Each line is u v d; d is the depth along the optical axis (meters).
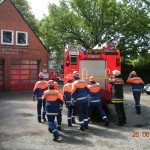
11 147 7.65
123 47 35.59
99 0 34.06
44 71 28.86
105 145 7.76
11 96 21.41
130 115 12.39
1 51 26.30
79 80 9.73
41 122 10.98
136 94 12.77
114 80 10.53
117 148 7.47
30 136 8.83
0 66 26.48
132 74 12.95
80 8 35.56
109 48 12.77
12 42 26.98
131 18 32.34
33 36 28.28
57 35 36.78
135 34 34.28
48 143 8.02
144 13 32.00
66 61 12.75
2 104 16.44
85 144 7.88
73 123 10.80
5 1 26.75
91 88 10.41
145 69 35.81
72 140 8.32
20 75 27.55
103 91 11.69
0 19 26.36
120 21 33.69
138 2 32.06
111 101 11.38
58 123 9.53
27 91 26.16
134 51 35.88
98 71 12.62
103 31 35.19
